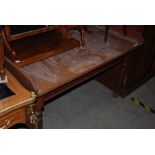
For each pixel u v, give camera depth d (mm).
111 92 2307
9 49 1322
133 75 2250
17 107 1029
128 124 1974
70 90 2264
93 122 1955
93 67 1435
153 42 2227
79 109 2070
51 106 2072
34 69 1361
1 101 1026
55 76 1317
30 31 1383
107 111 2084
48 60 1459
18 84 1148
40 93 1174
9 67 1238
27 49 1438
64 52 1561
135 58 2102
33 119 1147
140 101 2248
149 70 2520
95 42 1736
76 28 1649
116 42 1773
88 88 2324
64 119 1954
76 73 1362
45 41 1560
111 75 2232
